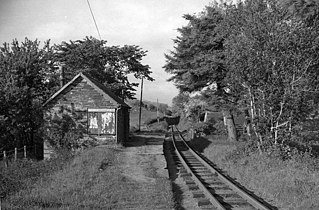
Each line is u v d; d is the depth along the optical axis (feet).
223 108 94.63
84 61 160.04
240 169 55.47
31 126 93.91
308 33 58.75
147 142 101.40
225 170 59.62
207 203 38.06
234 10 65.87
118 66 173.68
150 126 240.32
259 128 61.93
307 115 63.31
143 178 50.93
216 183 48.88
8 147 88.02
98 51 161.58
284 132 61.11
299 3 75.66
